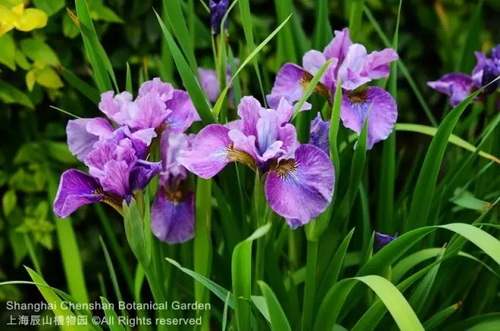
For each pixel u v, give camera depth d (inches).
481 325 37.7
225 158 35.3
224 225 39.3
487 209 37.6
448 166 45.8
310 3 51.5
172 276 39.3
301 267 41.8
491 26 55.0
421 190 38.1
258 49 36.2
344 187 39.6
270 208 35.6
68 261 39.8
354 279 33.9
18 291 47.3
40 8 44.6
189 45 38.9
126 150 34.5
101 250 49.1
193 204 38.5
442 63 54.2
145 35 48.6
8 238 47.3
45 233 46.0
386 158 40.3
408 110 54.9
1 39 43.7
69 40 47.3
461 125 42.8
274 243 39.1
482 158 42.5
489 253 32.4
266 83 43.3
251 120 35.4
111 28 48.5
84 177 35.0
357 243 41.8
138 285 40.4
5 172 47.0
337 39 38.6
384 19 53.6
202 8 49.5
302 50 42.4
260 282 32.6
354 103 37.8
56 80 45.0
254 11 51.0
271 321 33.0
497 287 41.8
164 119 36.8
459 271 40.9
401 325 32.0
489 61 40.7
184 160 35.3
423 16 53.2
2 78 46.3
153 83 37.5
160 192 38.4
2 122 47.0
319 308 36.0
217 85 42.4
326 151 36.0
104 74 38.4
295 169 35.0
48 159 47.1
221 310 40.6
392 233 40.9
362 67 38.0
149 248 35.6
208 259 38.5
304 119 40.4
